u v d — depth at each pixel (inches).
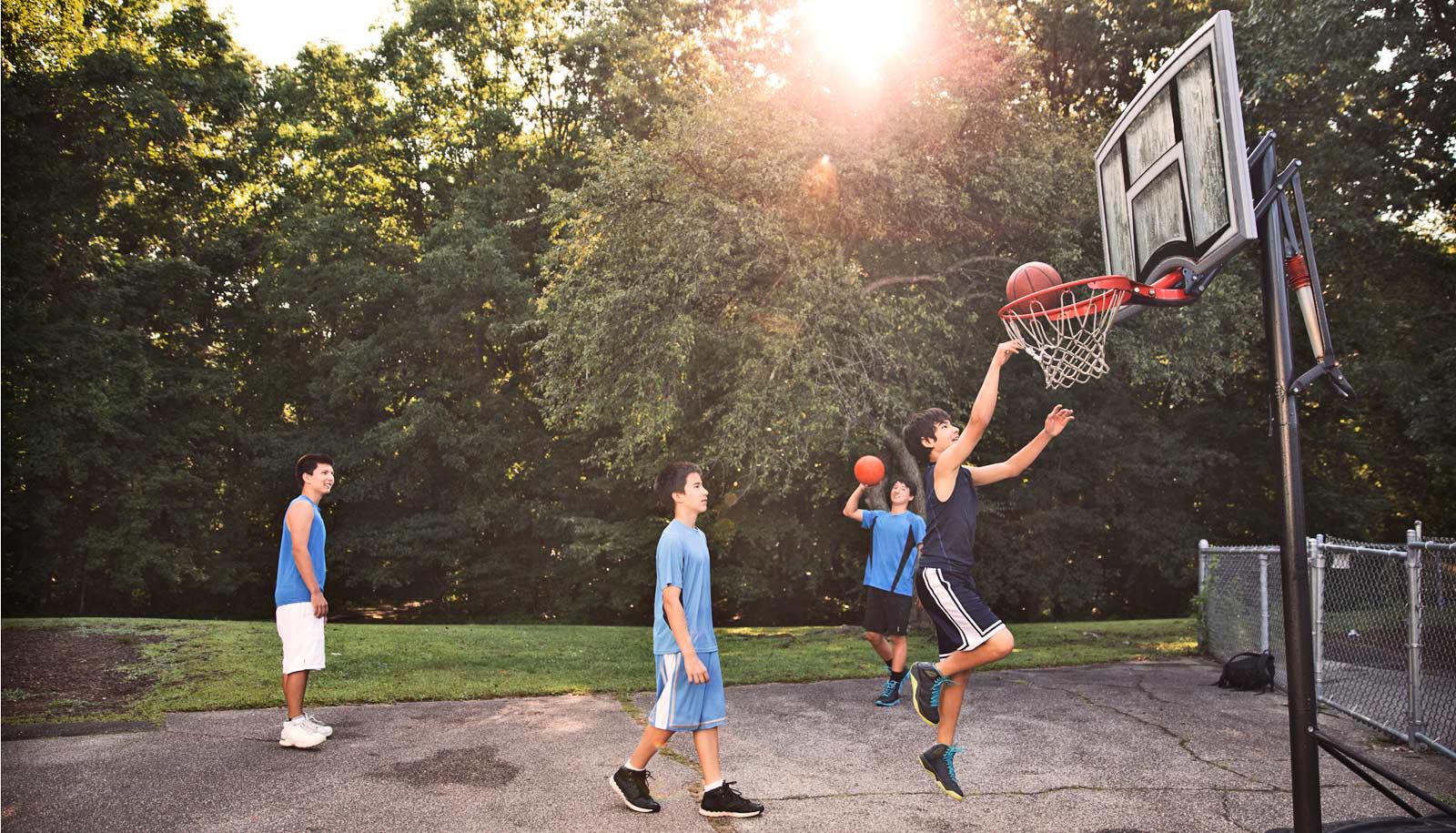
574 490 1015.6
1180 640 480.1
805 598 1041.5
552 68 1077.1
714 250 491.8
